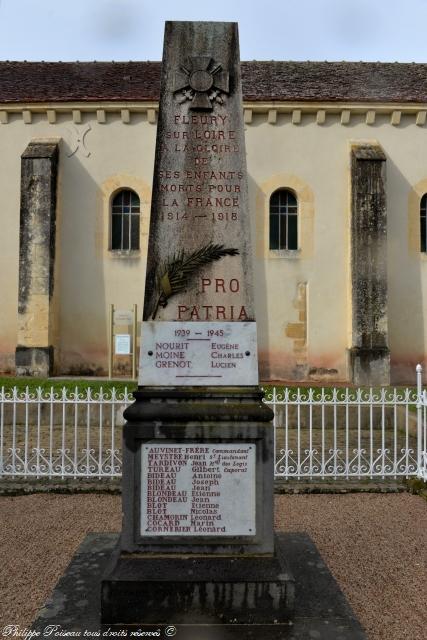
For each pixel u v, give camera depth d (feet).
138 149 61.67
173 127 16.63
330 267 61.52
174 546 14.92
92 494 27.25
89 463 30.04
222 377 15.90
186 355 15.96
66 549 20.33
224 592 14.01
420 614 15.62
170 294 16.19
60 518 23.81
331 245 61.67
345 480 28.78
